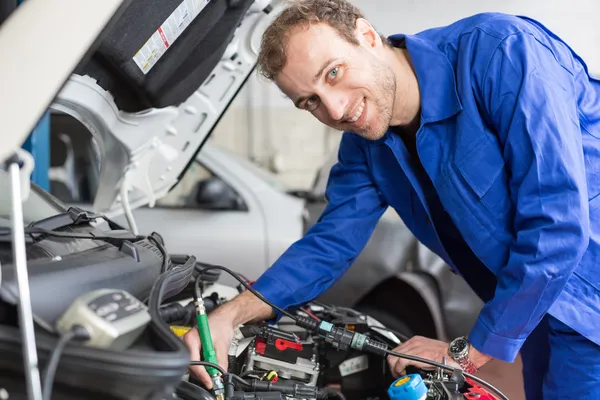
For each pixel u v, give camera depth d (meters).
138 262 0.90
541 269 1.05
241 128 5.86
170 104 1.29
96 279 0.77
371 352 1.23
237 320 1.20
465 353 1.15
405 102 1.20
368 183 1.43
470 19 1.22
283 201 2.79
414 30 5.37
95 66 1.04
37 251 0.81
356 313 1.47
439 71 1.17
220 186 2.74
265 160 5.86
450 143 1.19
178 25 1.10
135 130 1.28
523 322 1.11
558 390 1.25
